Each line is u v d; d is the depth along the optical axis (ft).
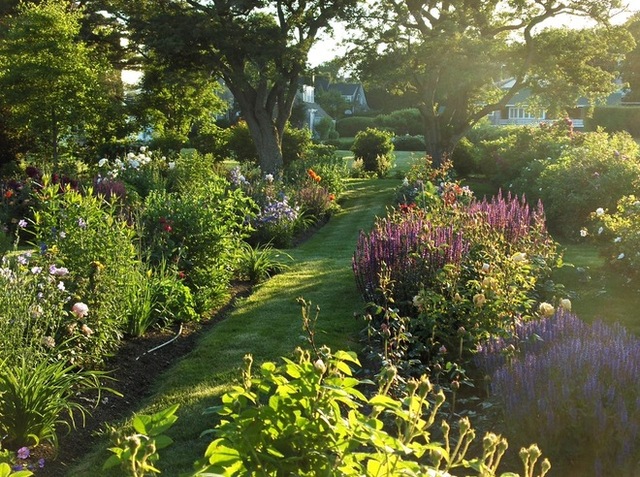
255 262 36.52
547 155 78.33
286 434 8.36
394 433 16.30
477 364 17.99
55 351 19.33
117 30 105.60
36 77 76.02
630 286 31.50
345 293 32.76
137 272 26.02
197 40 98.84
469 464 7.96
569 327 18.44
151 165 61.62
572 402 13.99
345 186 94.89
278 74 99.30
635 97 242.78
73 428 17.69
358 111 313.12
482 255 25.86
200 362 23.03
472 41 100.42
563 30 104.58
